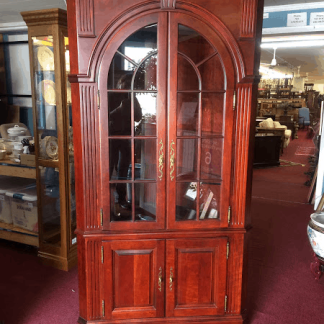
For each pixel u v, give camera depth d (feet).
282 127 31.60
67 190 9.15
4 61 12.78
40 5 10.52
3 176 12.05
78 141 6.19
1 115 12.86
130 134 6.18
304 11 11.62
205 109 6.19
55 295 8.26
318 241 8.71
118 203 6.39
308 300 8.24
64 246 9.42
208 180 6.40
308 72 38.37
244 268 6.90
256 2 5.79
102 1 5.65
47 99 9.02
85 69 5.84
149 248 6.52
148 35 5.85
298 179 20.70
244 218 6.57
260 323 7.33
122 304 6.71
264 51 22.08
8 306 7.77
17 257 10.23
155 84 6.05
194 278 6.69
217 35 5.89
